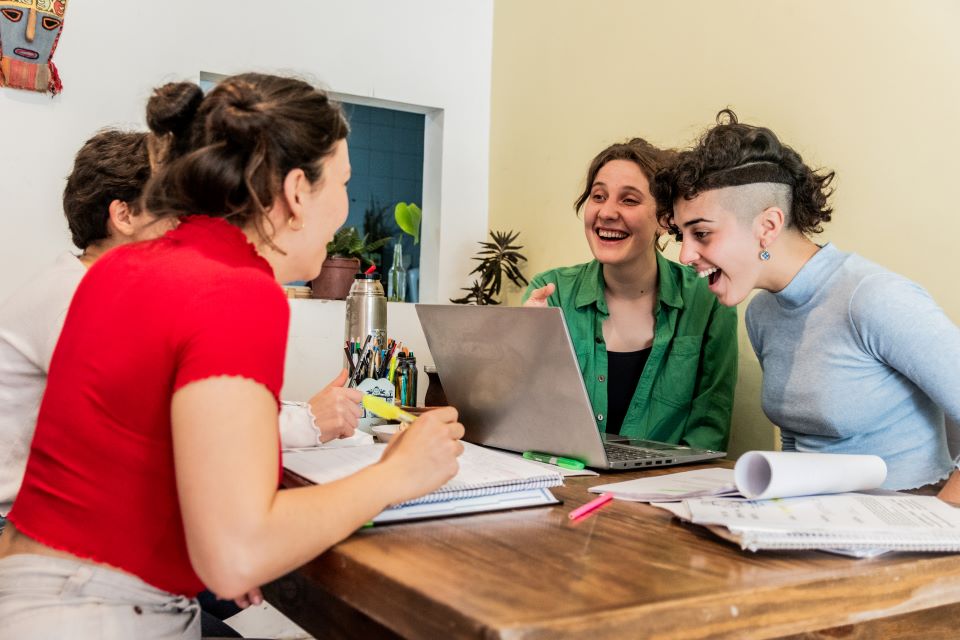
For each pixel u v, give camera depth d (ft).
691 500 3.60
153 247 3.12
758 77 7.77
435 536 3.23
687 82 8.55
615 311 7.43
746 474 3.64
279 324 2.84
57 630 2.92
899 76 6.50
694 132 8.46
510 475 3.85
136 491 2.94
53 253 9.41
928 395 4.58
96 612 2.96
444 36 11.55
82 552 3.00
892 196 6.59
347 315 7.41
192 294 2.80
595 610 2.38
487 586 2.59
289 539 2.70
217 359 2.66
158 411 2.86
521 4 11.23
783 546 2.99
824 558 3.05
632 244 7.02
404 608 2.59
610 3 9.61
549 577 2.70
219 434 2.61
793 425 5.38
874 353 4.72
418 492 3.18
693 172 4.83
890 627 3.20
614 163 7.16
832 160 7.09
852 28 6.88
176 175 3.11
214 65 10.17
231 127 3.08
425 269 12.02
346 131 3.46
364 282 7.36
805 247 5.04
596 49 9.83
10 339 4.66
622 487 4.21
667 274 7.28
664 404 7.16
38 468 3.16
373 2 11.05
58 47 9.36
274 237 3.29
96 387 2.93
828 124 7.12
